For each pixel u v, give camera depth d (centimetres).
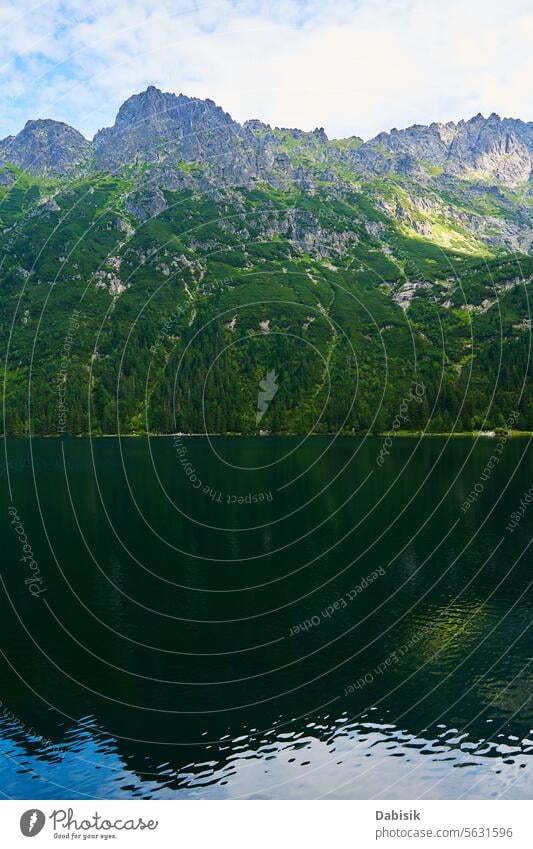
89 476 10150
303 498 8012
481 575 4716
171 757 2480
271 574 4853
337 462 11750
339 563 5116
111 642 3584
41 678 3133
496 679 3053
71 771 2394
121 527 6481
